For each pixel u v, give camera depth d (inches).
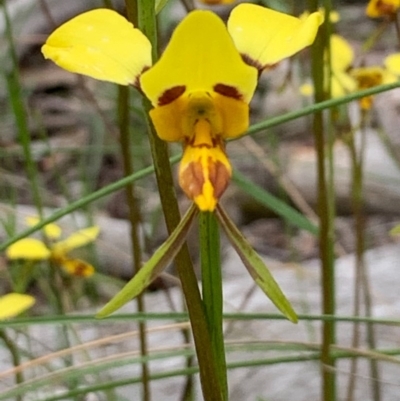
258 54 8.5
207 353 8.9
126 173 12.1
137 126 26.6
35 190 14.4
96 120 26.8
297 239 27.2
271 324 18.7
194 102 8.4
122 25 8.5
